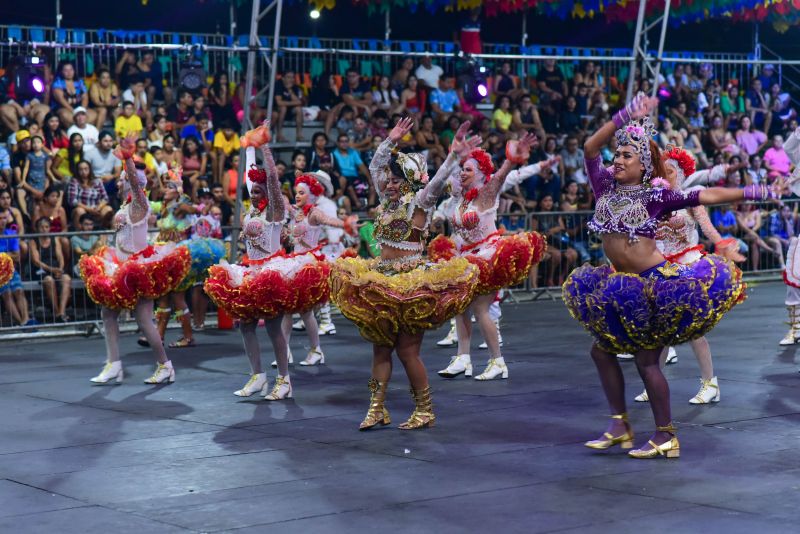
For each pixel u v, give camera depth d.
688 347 10.12
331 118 15.59
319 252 8.37
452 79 16.59
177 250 8.72
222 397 8.16
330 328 12.04
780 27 18.70
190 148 14.12
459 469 5.70
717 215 16.27
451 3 15.38
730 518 4.68
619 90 18.38
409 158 6.65
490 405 7.58
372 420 6.81
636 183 5.85
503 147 15.84
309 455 6.13
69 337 12.30
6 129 13.57
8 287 12.02
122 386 8.77
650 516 4.74
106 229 12.97
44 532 4.72
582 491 5.19
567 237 15.12
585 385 8.34
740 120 18.44
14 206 12.73
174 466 5.93
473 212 8.47
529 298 15.08
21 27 14.76
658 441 5.88
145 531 4.70
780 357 9.48
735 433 6.45
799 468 5.57
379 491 5.28
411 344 6.75
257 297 7.68
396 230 6.64
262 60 16.38
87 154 13.45
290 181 14.01
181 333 12.36
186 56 14.23
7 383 9.09
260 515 4.90
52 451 6.40
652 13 17.02
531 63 18.09
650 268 5.79
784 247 16.95
